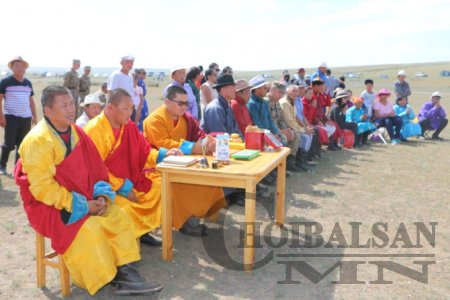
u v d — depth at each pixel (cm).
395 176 803
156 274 404
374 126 1158
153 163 464
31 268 418
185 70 793
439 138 1289
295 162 851
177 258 439
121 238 355
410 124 1216
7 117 736
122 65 867
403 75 1245
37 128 349
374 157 993
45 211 348
